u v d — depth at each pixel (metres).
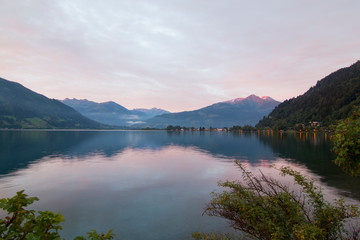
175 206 19.45
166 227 15.42
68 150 66.69
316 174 30.86
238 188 8.18
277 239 6.41
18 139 109.75
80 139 124.06
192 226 15.50
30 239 3.81
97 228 15.36
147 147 81.94
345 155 6.24
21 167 38.09
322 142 97.62
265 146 82.94
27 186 25.89
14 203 4.30
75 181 28.42
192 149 74.31
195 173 33.72
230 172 34.28
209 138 152.88
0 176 31.02
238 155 56.34
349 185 24.42
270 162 43.62
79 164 41.69
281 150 67.25
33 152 60.06
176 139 140.75
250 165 40.28
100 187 25.66
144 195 22.66
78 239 4.58
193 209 18.70
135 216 17.38
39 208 19.08
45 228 4.48
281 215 7.52
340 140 6.25
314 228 6.23
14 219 4.32
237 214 8.00
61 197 21.97
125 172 34.38
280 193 8.01
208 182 28.08
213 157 52.97
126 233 14.68
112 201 20.86
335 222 7.06
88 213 17.95
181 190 24.47
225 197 7.93
